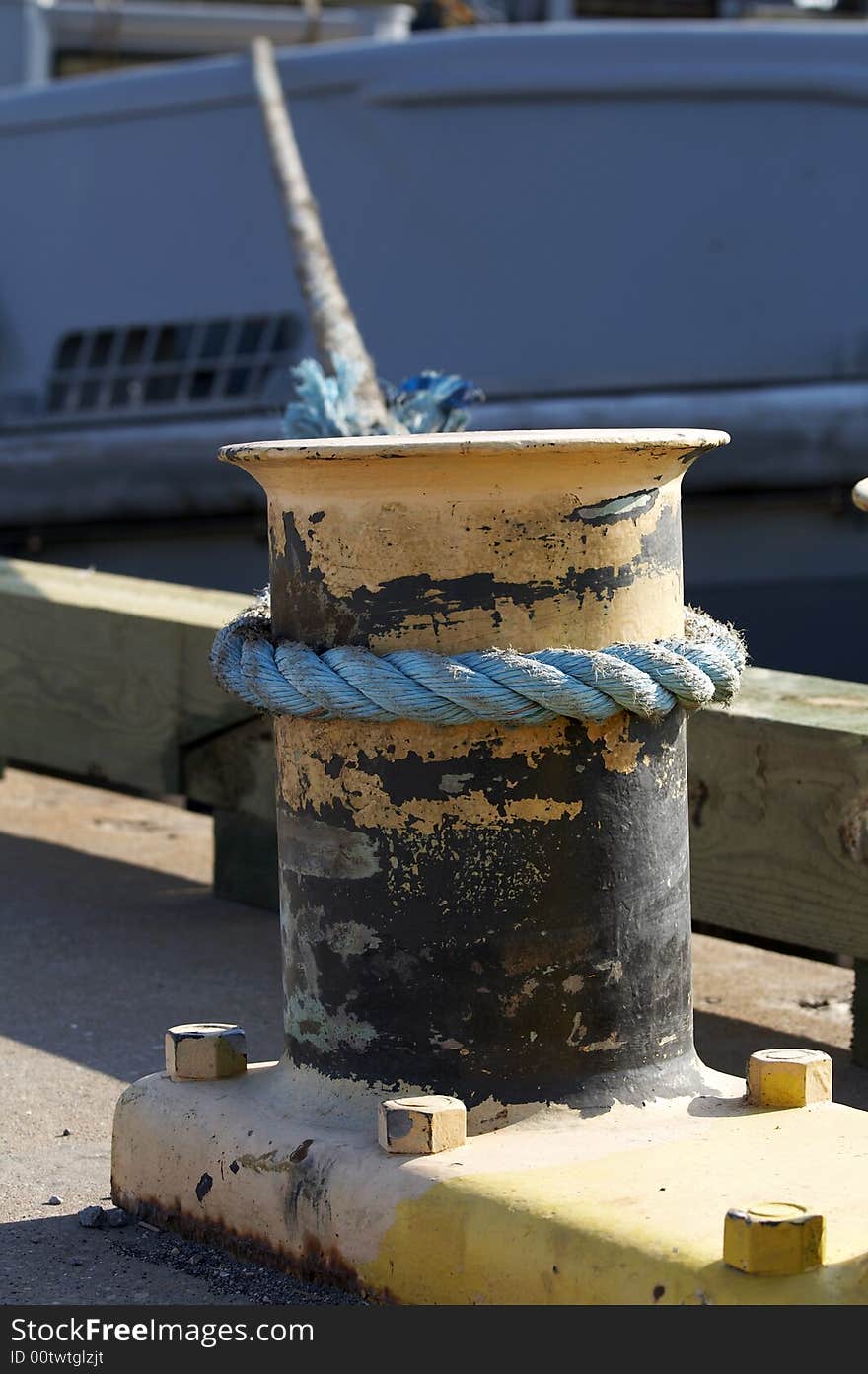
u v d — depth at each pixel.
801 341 8.29
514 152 8.38
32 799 6.38
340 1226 2.34
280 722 2.56
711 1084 2.59
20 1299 2.38
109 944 4.45
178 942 4.47
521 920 2.41
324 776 2.47
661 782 2.51
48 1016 3.85
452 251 8.52
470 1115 2.42
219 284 9.05
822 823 3.46
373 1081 2.47
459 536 2.37
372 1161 2.33
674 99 8.17
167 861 5.43
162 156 9.13
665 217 8.27
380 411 3.82
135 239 9.23
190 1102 2.63
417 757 2.40
